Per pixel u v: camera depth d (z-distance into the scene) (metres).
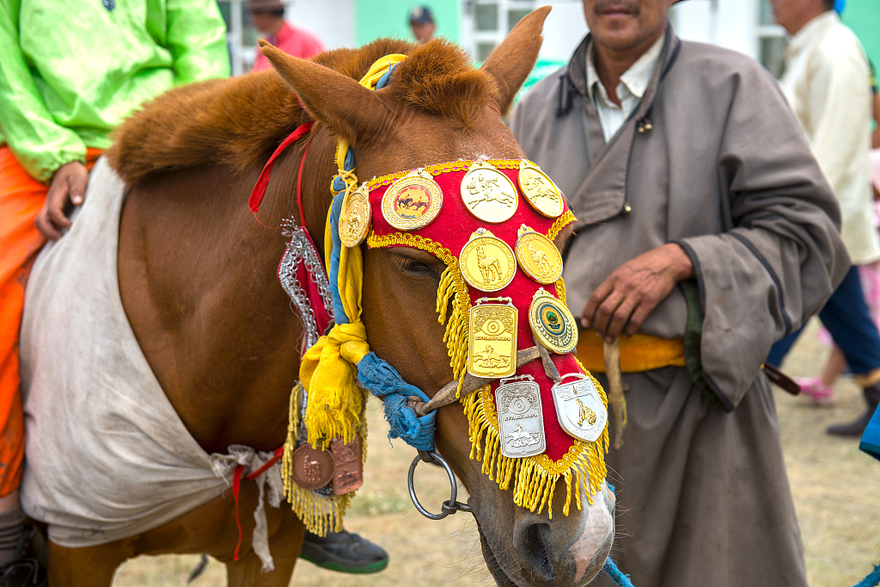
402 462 4.05
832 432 4.23
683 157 1.98
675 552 2.02
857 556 3.02
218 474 1.69
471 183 1.21
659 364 1.97
